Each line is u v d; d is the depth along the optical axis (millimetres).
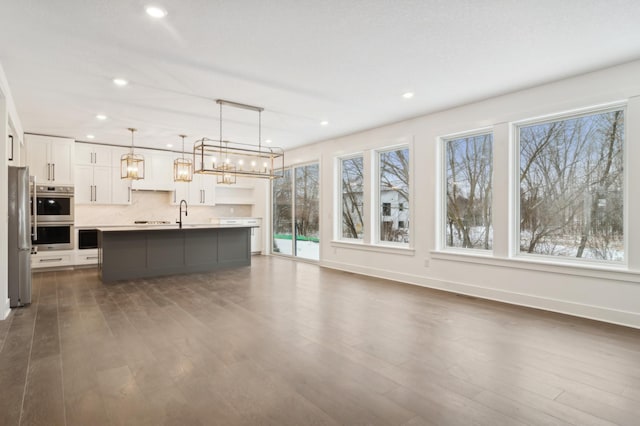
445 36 2830
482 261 4461
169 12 2461
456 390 2174
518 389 2188
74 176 6469
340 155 6594
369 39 2873
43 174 6137
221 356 2660
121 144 7066
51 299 4344
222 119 5281
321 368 2469
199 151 7754
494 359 2619
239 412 1932
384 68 3455
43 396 2086
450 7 2420
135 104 4508
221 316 3648
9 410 1938
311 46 2992
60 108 4648
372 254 5961
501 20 2588
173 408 1966
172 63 3301
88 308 3943
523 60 3279
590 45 2982
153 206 7879
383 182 5988
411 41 2910
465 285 4656
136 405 1994
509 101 4191
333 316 3660
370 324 3408
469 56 3195
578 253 3809
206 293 4672
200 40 2873
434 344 2908
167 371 2414
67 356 2656
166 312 3789
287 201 8344
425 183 5133
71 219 6387
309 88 3988
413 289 4941
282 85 3887
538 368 2477
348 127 5832
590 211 3727
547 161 4043
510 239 4230
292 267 6855
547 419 1877
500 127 4281
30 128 5723
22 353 2711
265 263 7379
